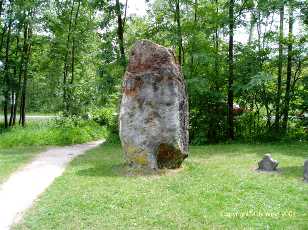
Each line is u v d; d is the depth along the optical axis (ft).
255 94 78.28
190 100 77.25
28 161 52.70
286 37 75.72
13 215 29.86
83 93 90.58
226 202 32.01
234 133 80.02
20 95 103.14
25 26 89.04
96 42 94.27
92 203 31.83
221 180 39.27
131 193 34.60
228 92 78.02
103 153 60.75
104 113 96.63
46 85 105.91
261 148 64.75
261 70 75.66
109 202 32.07
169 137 43.55
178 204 31.48
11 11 85.92
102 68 80.59
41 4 85.92
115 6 79.20
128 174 42.55
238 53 77.46
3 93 89.25
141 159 43.62
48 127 82.58
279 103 77.05
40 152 61.62
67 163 51.44
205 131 77.41
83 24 93.25
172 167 45.03
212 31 78.74
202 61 74.59
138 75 44.11
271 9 74.79
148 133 43.60
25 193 35.88
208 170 44.57
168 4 80.79
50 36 91.40
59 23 89.97
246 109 79.87
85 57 98.53
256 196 33.68
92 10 91.66
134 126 44.01
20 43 95.86
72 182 39.14
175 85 43.88
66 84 88.12
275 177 40.78
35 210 30.66
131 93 44.32
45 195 34.65
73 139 74.69
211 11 78.02
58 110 93.86
